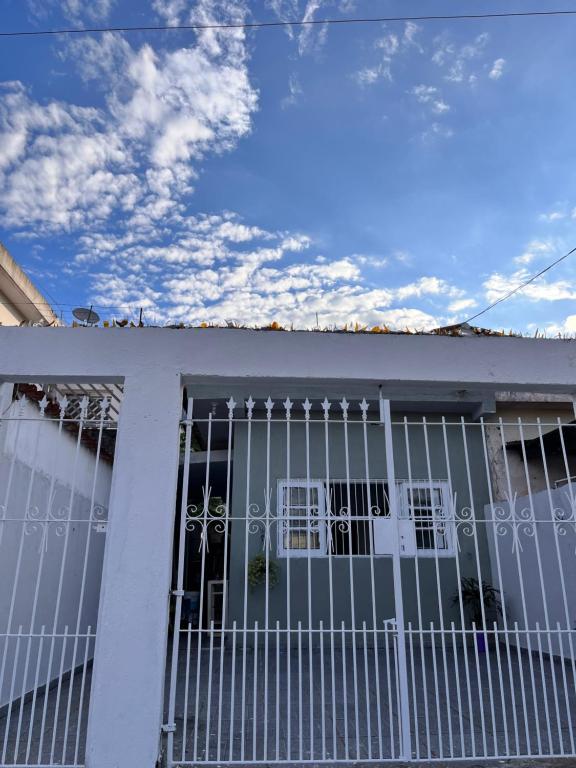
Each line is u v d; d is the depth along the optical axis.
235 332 4.57
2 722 4.93
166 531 4.05
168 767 3.73
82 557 7.46
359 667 7.16
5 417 4.62
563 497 7.79
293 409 9.43
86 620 7.56
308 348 4.57
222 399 8.75
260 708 5.20
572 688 5.90
